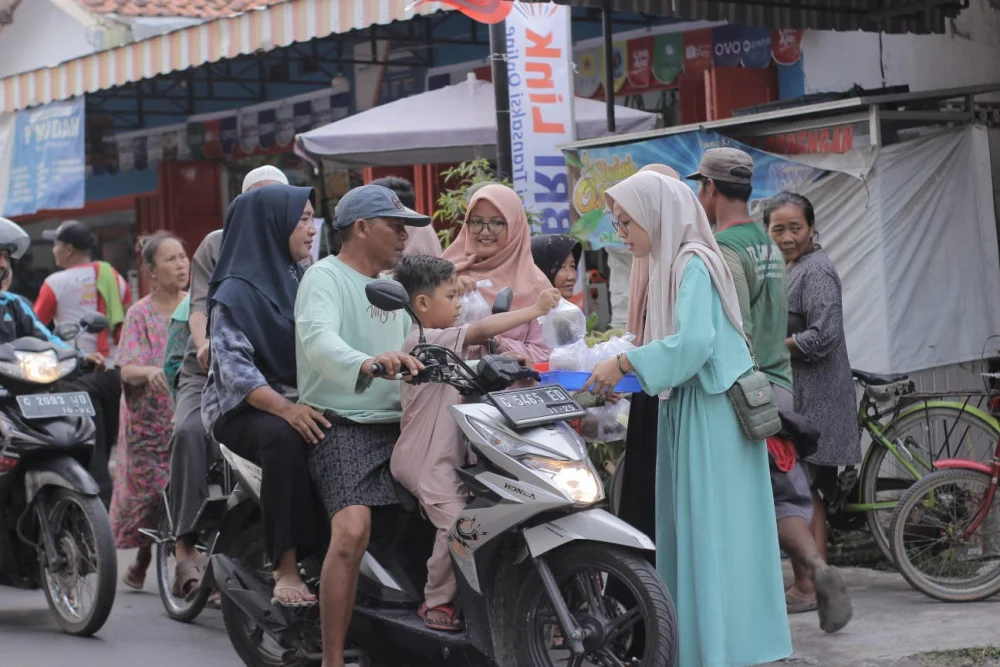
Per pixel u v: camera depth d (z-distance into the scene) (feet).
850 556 27.37
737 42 40.40
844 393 24.79
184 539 25.39
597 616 16.61
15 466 24.50
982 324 30.14
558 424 17.13
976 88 29.58
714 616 17.90
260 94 57.98
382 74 52.01
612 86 36.55
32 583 25.71
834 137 28.96
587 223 32.22
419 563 18.67
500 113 32.14
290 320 19.11
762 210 29.91
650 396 19.27
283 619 18.95
